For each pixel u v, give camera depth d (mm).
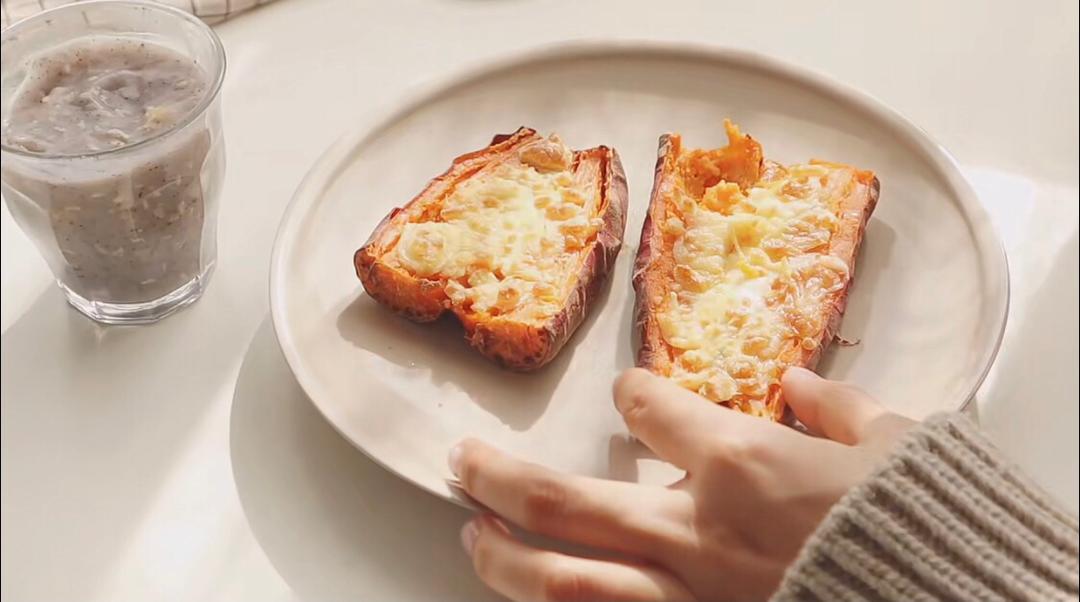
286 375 624
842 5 802
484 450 554
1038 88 754
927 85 756
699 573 535
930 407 593
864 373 609
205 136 599
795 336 605
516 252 624
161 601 562
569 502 540
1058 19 792
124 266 614
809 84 704
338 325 620
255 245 673
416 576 567
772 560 529
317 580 566
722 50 716
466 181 650
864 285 637
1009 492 515
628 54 721
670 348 608
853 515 505
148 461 599
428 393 601
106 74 600
